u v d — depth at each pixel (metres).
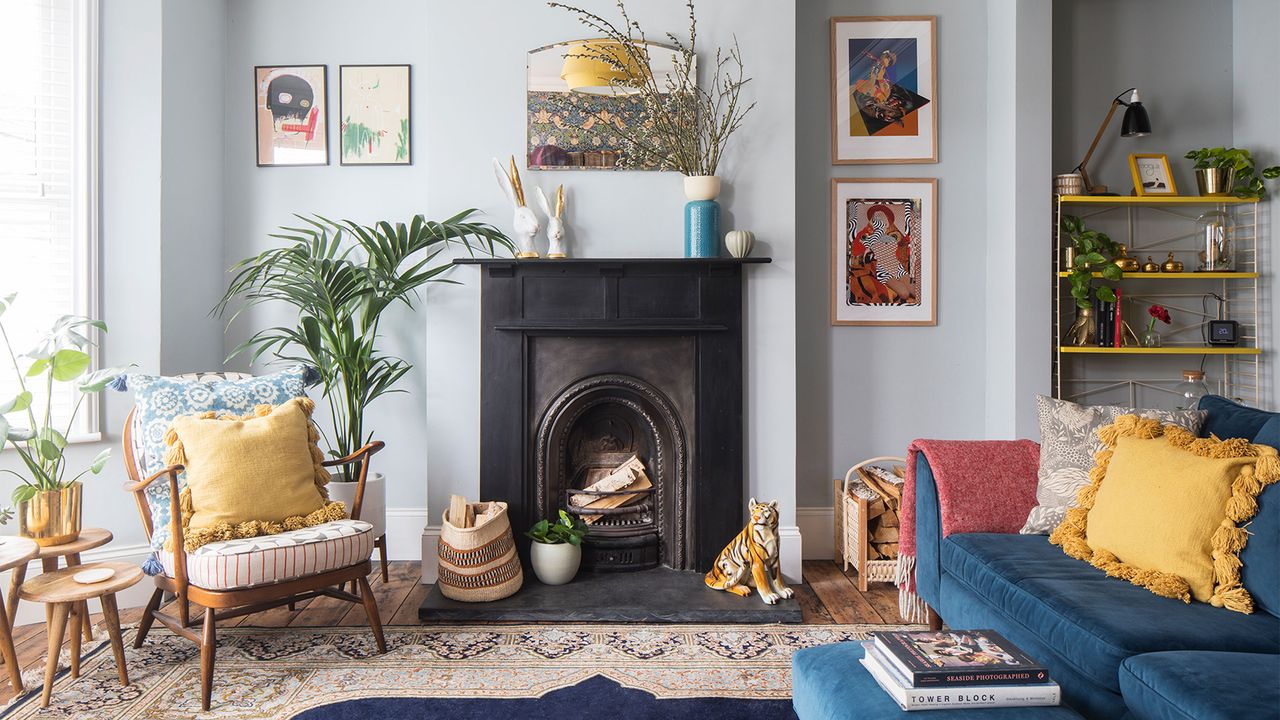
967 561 2.31
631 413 3.35
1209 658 1.52
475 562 2.85
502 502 3.12
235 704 2.15
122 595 2.96
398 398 3.65
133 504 3.07
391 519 3.61
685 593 2.94
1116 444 2.23
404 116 3.62
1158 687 1.47
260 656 2.47
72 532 2.52
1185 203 3.49
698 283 3.18
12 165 2.90
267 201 3.62
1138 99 3.35
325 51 3.62
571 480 3.33
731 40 3.23
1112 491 2.12
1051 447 2.49
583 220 3.25
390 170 3.64
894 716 1.38
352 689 2.24
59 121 2.97
